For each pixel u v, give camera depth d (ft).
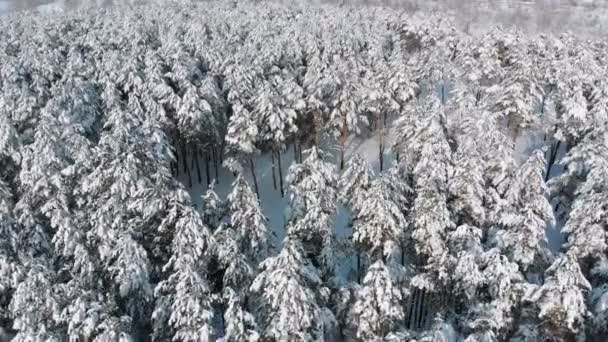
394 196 104.37
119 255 91.04
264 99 146.41
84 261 91.66
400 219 99.55
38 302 79.20
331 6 321.73
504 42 204.23
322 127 163.94
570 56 196.34
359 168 111.14
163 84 152.25
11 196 112.57
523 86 152.56
